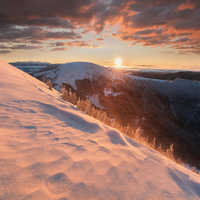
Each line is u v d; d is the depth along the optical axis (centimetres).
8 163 146
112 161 209
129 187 155
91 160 196
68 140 248
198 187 210
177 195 159
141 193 149
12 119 281
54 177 144
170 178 204
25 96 484
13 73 827
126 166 204
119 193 142
